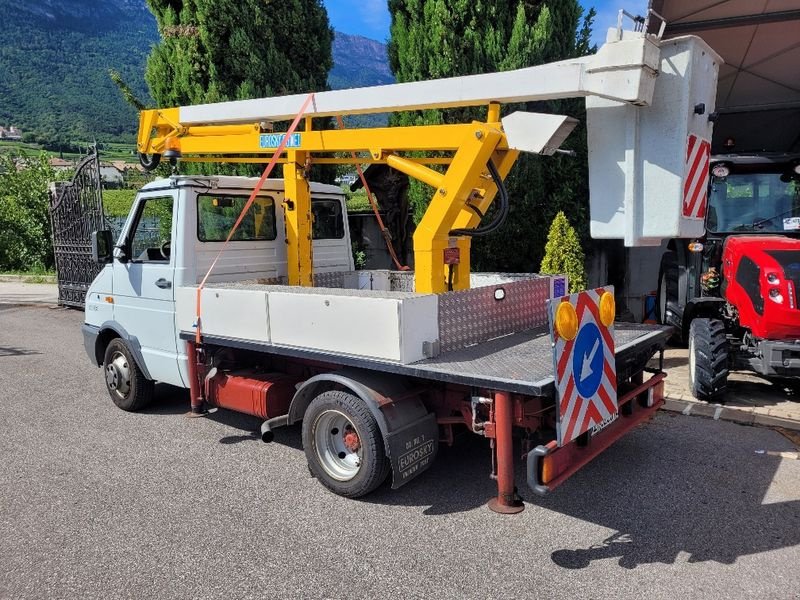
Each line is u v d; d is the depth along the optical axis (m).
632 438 5.13
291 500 4.14
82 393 6.96
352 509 3.99
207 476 4.56
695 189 3.82
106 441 5.35
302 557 3.42
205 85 10.66
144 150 6.23
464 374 3.47
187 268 5.29
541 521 3.78
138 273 5.74
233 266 5.69
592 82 3.69
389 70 9.21
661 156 3.65
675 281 7.94
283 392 4.85
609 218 3.83
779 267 5.54
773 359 5.52
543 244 8.90
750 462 4.61
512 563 3.31
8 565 3.39
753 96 8.43
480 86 4.16
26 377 7.77
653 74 3.58
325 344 4.12
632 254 9.57
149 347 5.76
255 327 4.60
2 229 20.12
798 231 6.55
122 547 3.56
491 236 8.39
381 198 9.63
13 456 5.04
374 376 4.07
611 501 4.03
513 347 4.19
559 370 3.24
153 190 5.63
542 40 7.80
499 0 7.88
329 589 3.11
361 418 3.93
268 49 10.54
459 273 4.92
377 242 10.70
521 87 3.99
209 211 5.48
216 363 5.19
